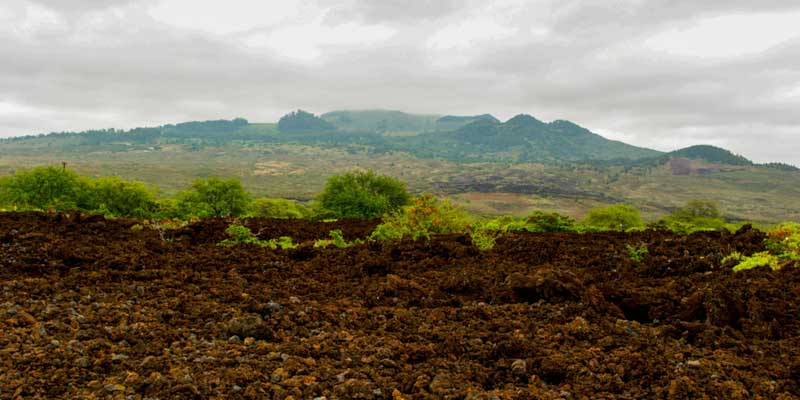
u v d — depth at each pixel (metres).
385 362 6.07
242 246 13.59
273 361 6.03
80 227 14.14
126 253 11.38
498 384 5.71
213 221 17.38
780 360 6.41
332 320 7.74
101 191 34.66
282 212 50.41
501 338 7.07
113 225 15.25
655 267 11.50
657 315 8.41
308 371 5.77
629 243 14.59
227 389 5.23
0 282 8.66
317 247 14.01
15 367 5.48
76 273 9.55
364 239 16.44
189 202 36.12
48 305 7.59
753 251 13.24
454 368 6.05
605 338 7.02
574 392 5.54
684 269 11.34
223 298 8.58
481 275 10.84
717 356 6.47
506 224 20.69
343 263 12.02
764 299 8.75
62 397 4.95
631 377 5.93
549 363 6.04
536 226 20.03
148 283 9.22
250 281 10.13
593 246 14.28
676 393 5.37
